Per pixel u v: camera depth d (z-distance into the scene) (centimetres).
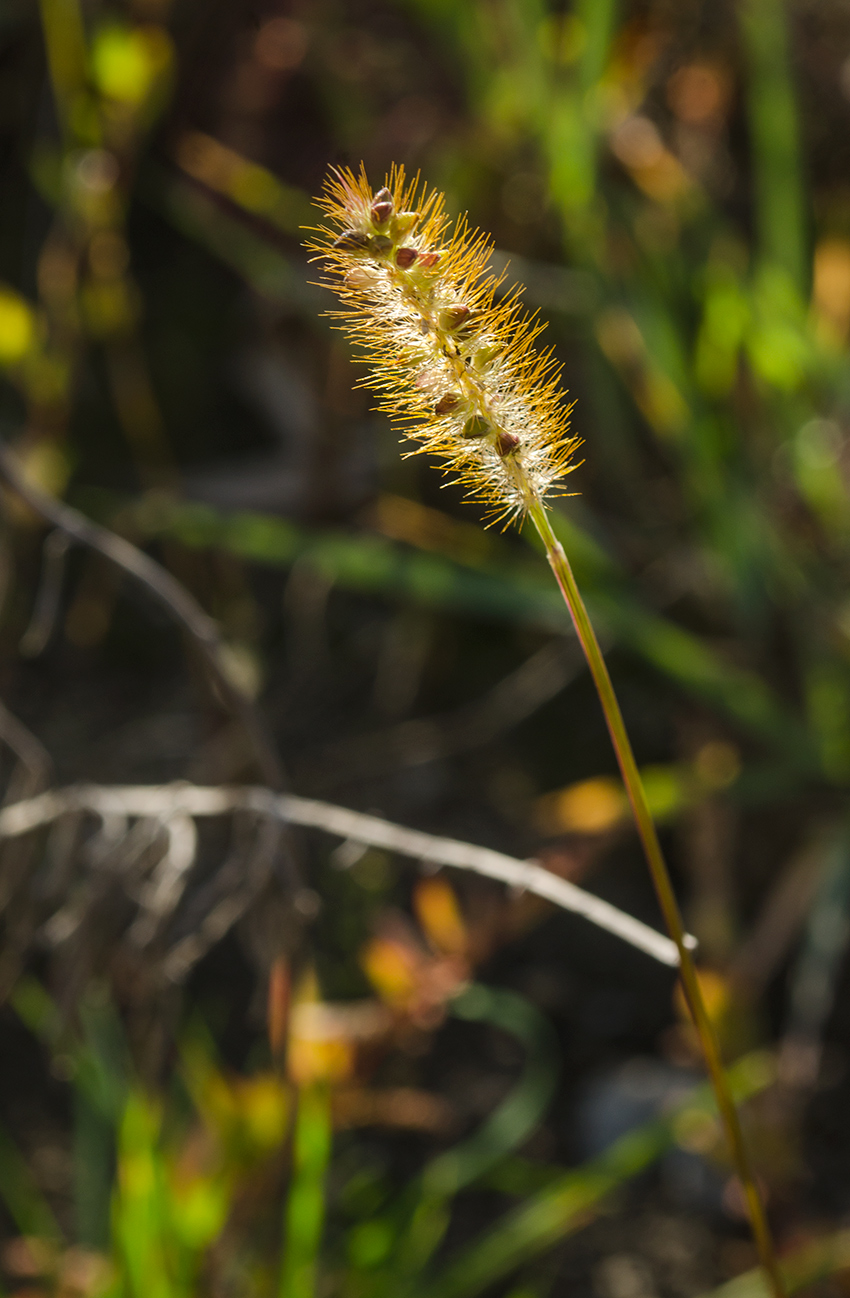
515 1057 85
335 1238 70
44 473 75
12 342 72
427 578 81
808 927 89
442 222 43
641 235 86
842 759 80
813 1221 71
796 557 86
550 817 78
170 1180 57
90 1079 60
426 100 88
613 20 79
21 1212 63
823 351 84
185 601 53
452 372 43
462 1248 72
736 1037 75
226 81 85
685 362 83
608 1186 61
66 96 72
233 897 54
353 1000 82
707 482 81
